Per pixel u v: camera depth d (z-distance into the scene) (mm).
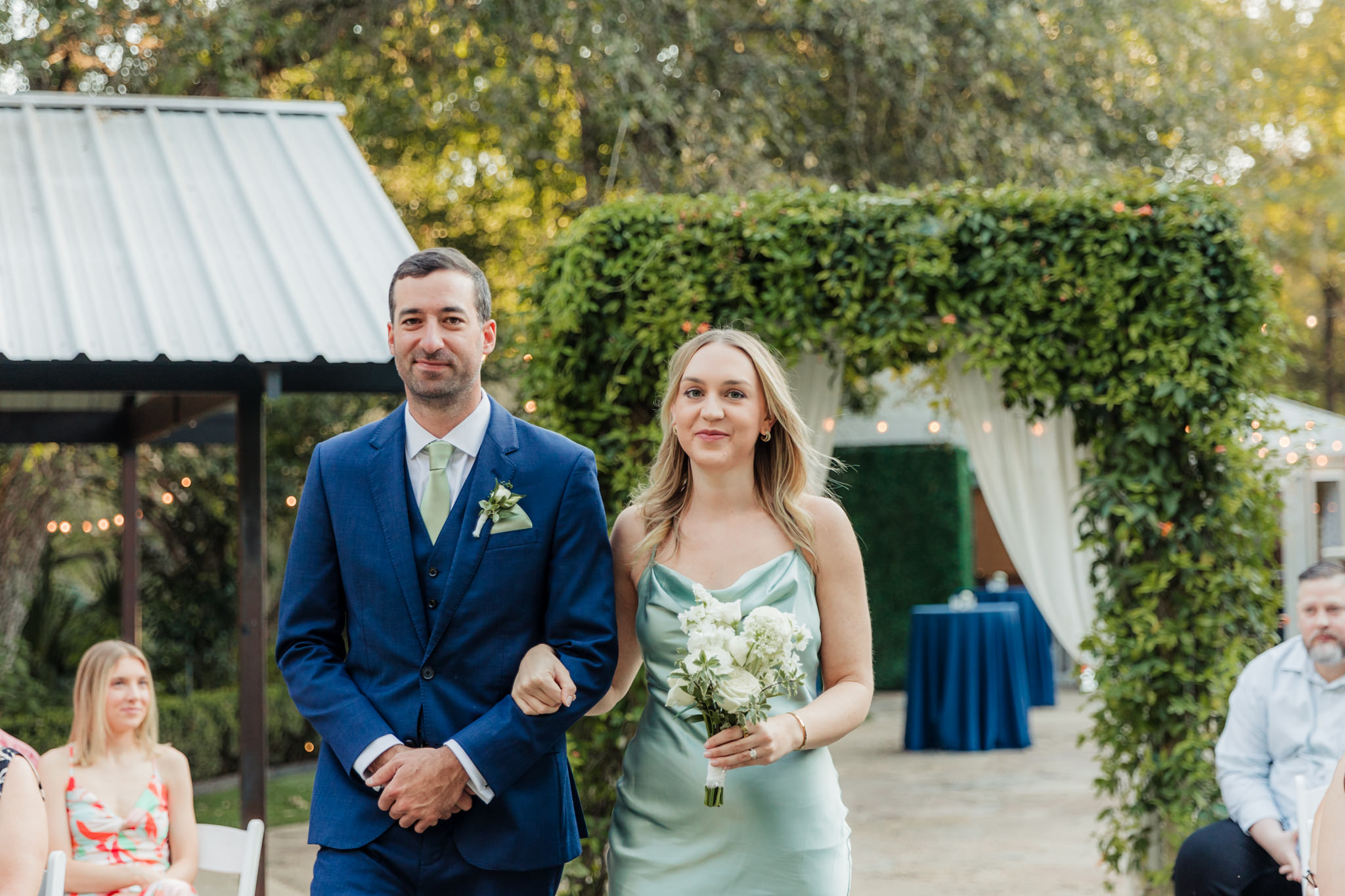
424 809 2406
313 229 5965
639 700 5227
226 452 10422
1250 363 5094
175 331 4910
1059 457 5473
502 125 10391
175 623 10188
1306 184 16891
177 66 9203
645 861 2645
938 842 6863
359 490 2604
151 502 10242
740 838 2592
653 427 5203
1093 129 10734
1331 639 3971
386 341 5020
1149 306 5082
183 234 5762
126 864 3762
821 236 5176
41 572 10273
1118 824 5316
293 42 10188
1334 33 16641
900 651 13305
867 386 10352
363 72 11266
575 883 5199
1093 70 10578
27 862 2018
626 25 9734
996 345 5121
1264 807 4008
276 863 6629
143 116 6934
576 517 2633
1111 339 5121
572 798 2715
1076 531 5484
